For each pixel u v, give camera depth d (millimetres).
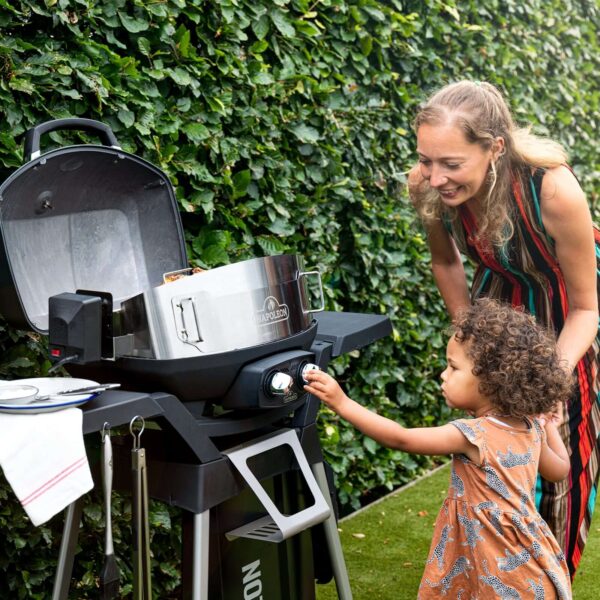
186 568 1459
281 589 1674
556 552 1601
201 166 2188
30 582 1914
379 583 2416
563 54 3854
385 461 3088
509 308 1604
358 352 2926
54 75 1841
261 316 1460
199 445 1403
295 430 1619
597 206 4375
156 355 1379
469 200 1796
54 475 1206
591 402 1879
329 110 2623
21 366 1840
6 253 1398
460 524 1589
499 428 1560
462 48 3260
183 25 2107
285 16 2434
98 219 1676
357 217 2828
